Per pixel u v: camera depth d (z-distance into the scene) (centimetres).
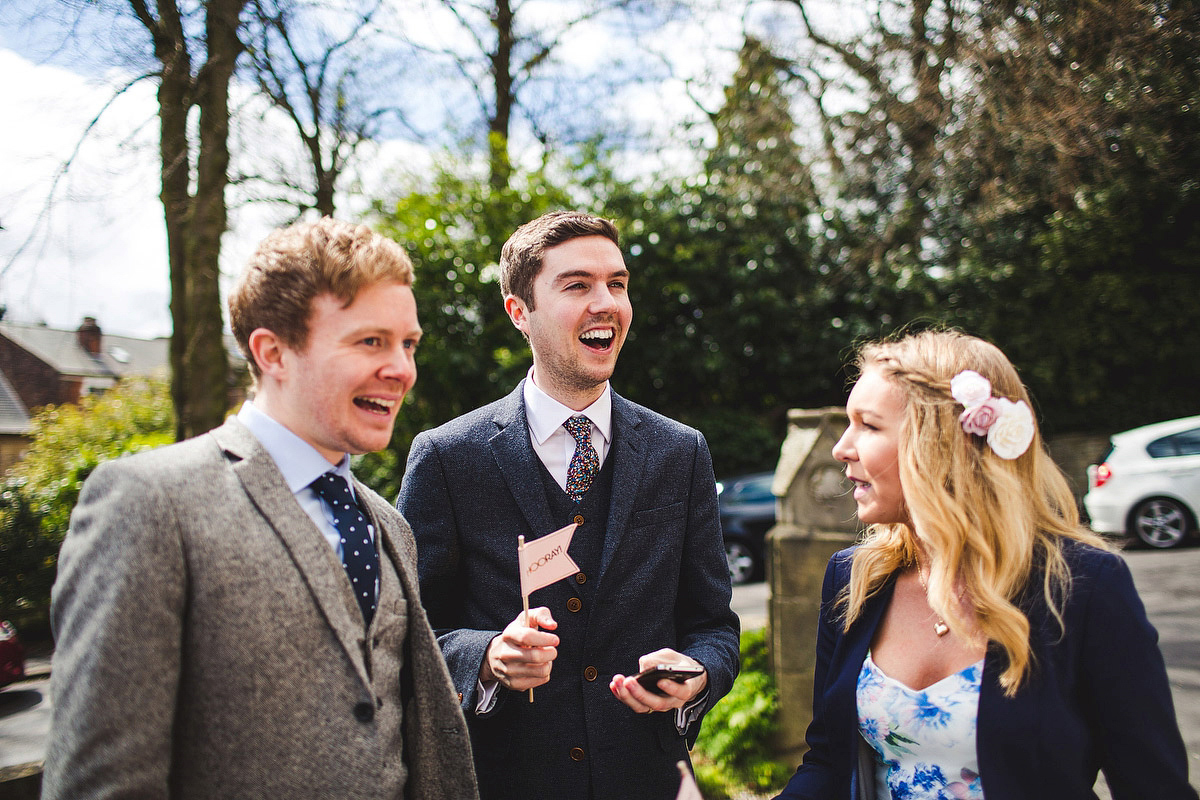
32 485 845
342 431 120
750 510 861
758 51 1087
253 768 104
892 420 143
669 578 180
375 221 932
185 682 104
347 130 820
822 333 1098
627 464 182
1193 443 739
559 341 176
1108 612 124
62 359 1786
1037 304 1090
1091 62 748
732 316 1111
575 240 177
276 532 112
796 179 1093
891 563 152
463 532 177
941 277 1070
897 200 1041
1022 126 777
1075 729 122
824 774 153
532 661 145
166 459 111
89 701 94
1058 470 145
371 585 124
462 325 920
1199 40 712
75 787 93
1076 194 929
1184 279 1027
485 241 924
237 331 124
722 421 1103
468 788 131
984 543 130
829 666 159
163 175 649
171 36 607
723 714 349
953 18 800
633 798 166
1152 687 121
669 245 1074
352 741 111
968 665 134
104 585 98
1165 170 867
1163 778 118
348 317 118
